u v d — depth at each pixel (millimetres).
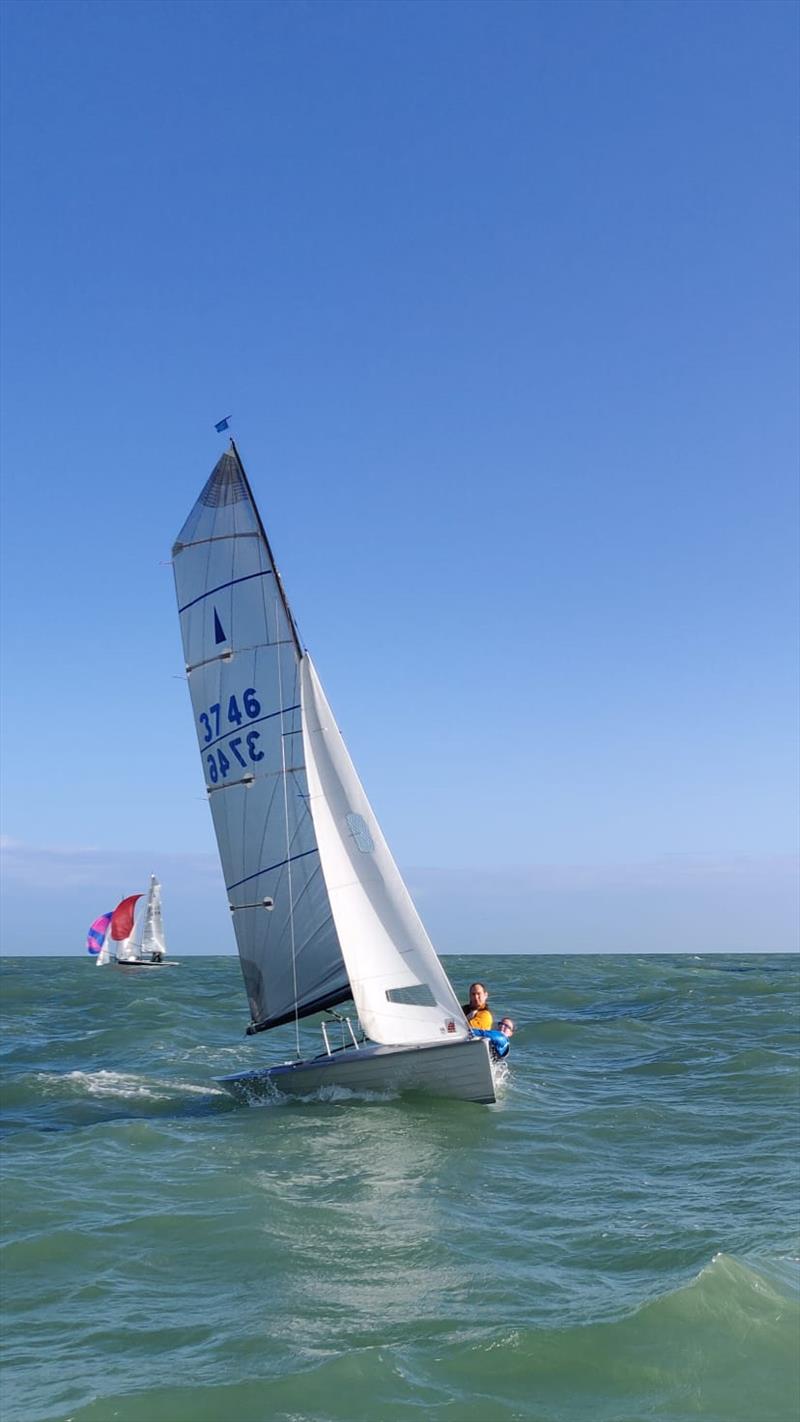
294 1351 8234
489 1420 7172
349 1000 18844
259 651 19219
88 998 41219
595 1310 8977
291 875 19172
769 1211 11945
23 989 46250
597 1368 7891
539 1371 7848
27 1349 8359
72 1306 9219
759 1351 8102
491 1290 9516
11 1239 10914
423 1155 14562
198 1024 32031
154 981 53500
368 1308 9109
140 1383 7695
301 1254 10469
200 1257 10398
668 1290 9375
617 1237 11062
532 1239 11031
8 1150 15133
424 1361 8008
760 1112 17547
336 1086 18016
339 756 17609
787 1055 23125
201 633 19875
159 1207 11969
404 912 17438
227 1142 15242
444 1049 17250
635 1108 17766
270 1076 18422
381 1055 17656
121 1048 26531
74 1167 13789
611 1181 13414
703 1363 7934
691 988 42875
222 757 19797
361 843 17531
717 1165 14203
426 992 17406
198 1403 7375
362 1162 14141
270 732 19156
